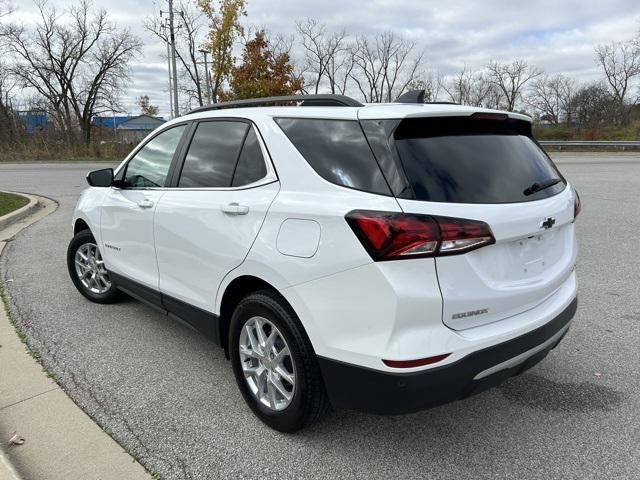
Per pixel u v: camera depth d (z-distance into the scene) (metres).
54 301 4.90
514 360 2.47
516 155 2.73
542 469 2.53
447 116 2.49
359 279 2.25
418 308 2.17
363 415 3.00
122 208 3.95
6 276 5.68
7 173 19.94
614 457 2.61
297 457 2.62
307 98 2.97
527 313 2.59
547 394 3.24
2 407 3.02
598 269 5.98
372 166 2.36
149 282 3.72
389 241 2.15
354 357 2.31
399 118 2.38
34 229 8.42
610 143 33.84
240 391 3.04
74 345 3.93
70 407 3.04
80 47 41.94
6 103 40.88
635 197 11.86
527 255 2.59
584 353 3.80
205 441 2.75
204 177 3.24
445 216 2.21
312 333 2.46
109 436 2.76
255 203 2.75
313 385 2.56
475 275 2.30
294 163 2.65
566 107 62.78
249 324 2.86
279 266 2.54
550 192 2.79
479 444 2.73
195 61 37.28
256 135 2.93
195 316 3.28
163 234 3.44
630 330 4.20
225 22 32.50
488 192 2.41
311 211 2.44
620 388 3.30
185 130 3.57
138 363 3.65
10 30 39.75
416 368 2.18
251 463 2.58
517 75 63.25
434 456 2.64
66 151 31.16
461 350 2.25
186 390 3.28
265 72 29.95
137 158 4.03
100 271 4.71
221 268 2.93
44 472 2.46
